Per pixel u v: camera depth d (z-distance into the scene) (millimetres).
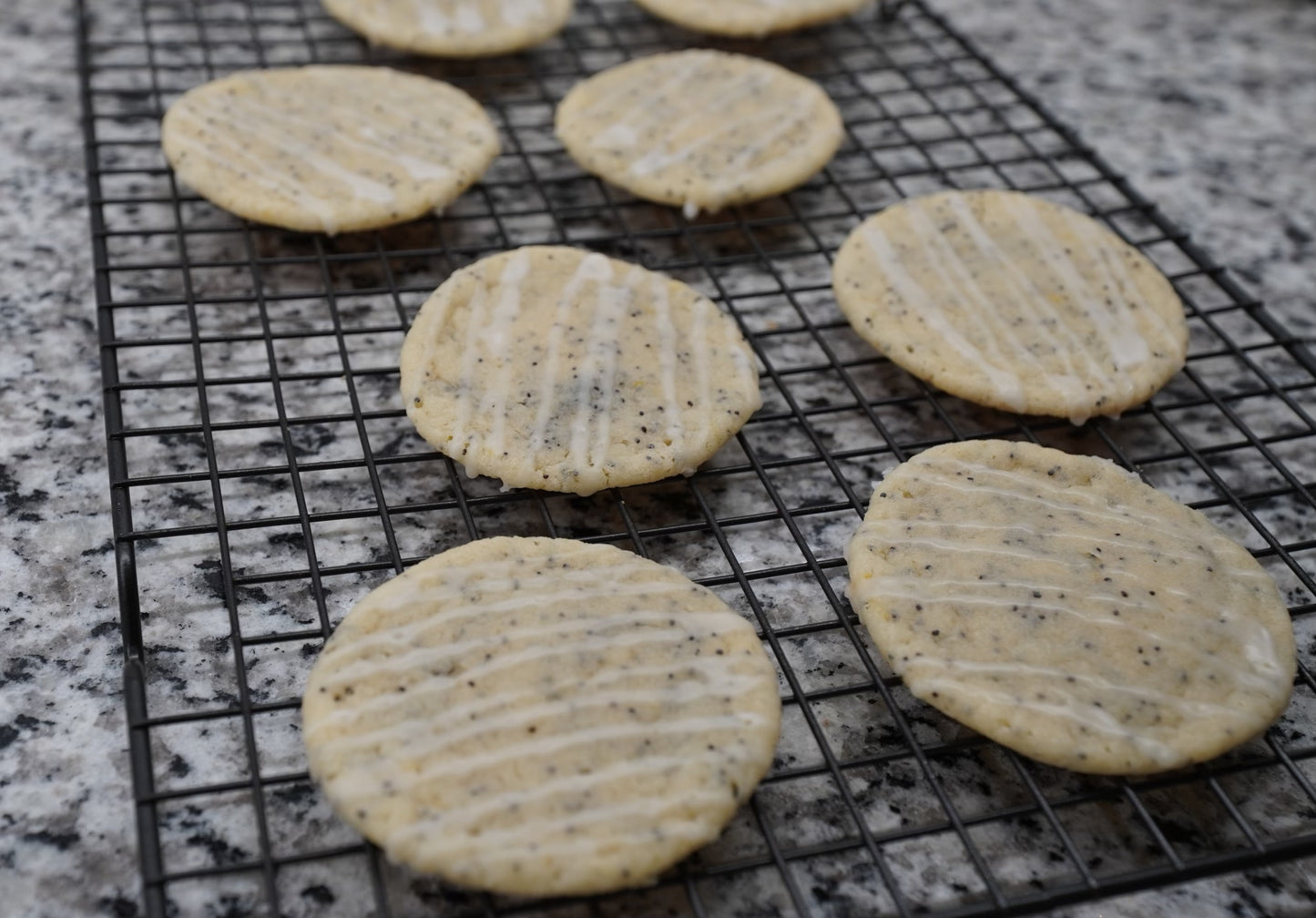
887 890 306
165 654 330
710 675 317
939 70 511
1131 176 475
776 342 409
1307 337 421
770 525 364
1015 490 355
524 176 452
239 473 345
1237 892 310
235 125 432
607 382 370
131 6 512
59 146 453
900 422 390
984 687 318
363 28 473
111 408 359
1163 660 324
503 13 485
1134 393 378
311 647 334
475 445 353
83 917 296
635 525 362
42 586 340
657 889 304
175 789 311
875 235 419
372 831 295
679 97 463
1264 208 467
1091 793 312
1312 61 541
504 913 295
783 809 316
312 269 415
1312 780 326
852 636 330
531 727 307
